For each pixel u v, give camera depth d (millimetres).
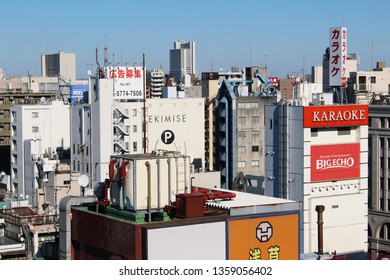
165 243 69750
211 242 72875
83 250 79312
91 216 77125
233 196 84375
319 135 161375
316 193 160625
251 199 84500
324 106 160250
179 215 73750
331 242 160875
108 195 78125
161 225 69750
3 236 124938
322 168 160750
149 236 68938
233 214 76812
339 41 199000
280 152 163625
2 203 154750
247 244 76312
